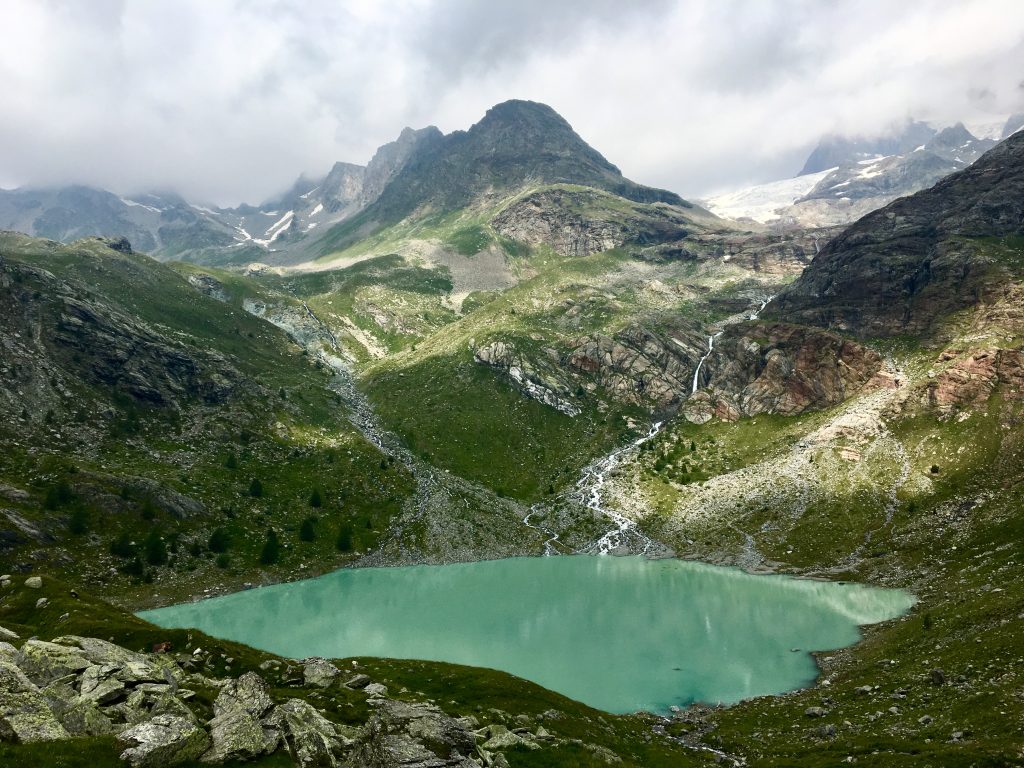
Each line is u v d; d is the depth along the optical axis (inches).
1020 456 5561.0
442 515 7199.8
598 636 3882.9
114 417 7066.9
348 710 1704.0
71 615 2432.3
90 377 7362.2
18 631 2282.2
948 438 6314.0
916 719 2059.5
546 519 7357.3
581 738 1979.6
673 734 2420.0
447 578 5669.3
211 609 4662.9
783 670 3189.0
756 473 7391.7
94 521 5157.5
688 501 7258.9
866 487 6176.2
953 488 5590.6
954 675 2375.7
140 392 7657.5
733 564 5674.2
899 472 6200.8
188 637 2222.0
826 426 7701.8
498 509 7559.1
